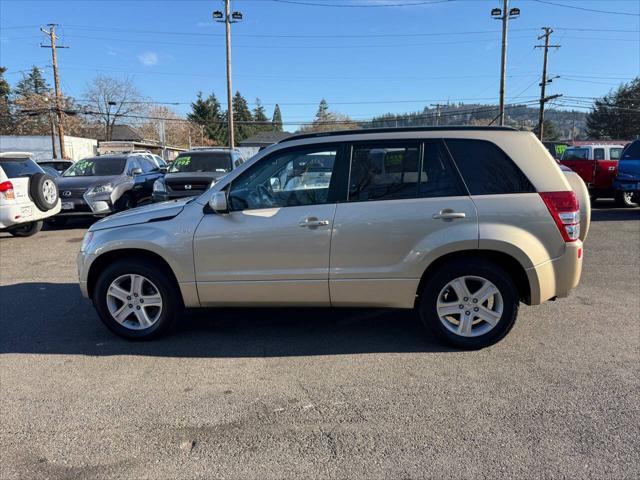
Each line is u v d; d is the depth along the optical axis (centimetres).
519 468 262
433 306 408
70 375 382
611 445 280
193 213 423
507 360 395
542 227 391
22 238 1034
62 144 3797
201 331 473
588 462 266
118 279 438
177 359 410
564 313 505
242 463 271
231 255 414
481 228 388
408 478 256
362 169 407
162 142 5581
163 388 359
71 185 1074
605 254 784
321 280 409
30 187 942
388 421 310
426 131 407
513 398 335
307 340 446
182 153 1141
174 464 271
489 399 334
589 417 310
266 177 417
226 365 397
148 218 436
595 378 363
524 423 304
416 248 396
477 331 411
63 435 301
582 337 441
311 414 320
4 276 704
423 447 282
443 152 401
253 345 437
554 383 356
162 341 449
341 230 400
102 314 445
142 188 1183
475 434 294
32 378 378
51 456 280
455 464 266
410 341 438
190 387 360
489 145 400
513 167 396
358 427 304
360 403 333
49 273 719
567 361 392
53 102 4366
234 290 420
